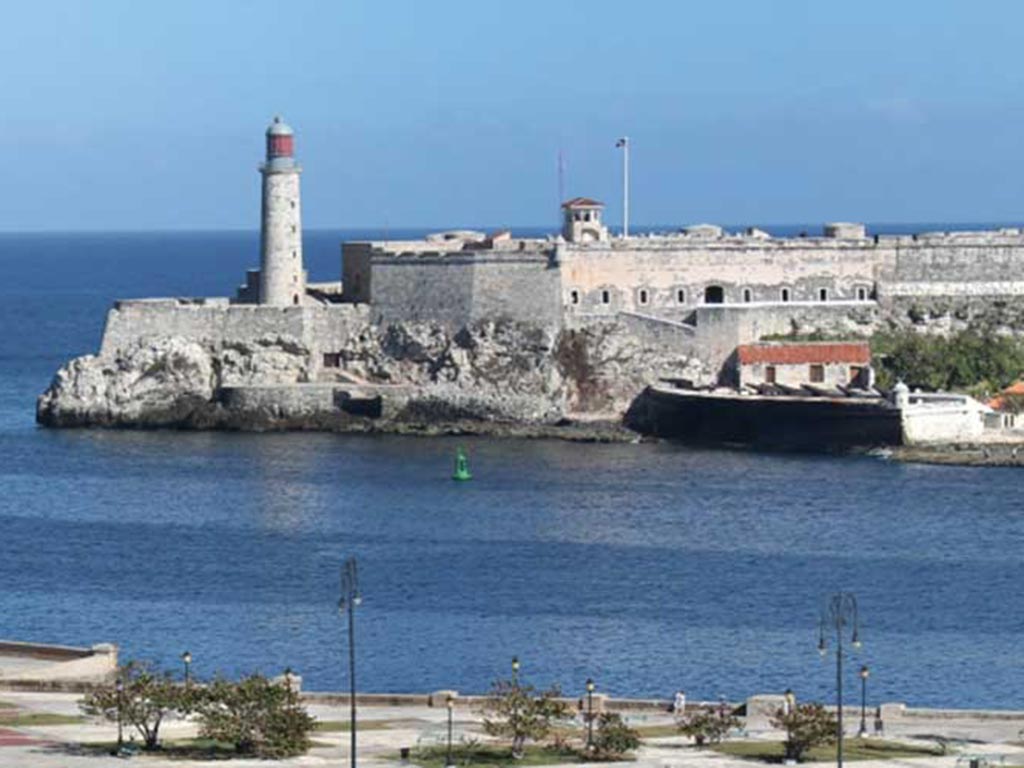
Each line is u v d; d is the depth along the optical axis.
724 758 186.88
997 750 190.62
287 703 191.38
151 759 184.00
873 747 191.25
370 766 183.25
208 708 190.62
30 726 194.88
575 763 185.12
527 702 190.75
